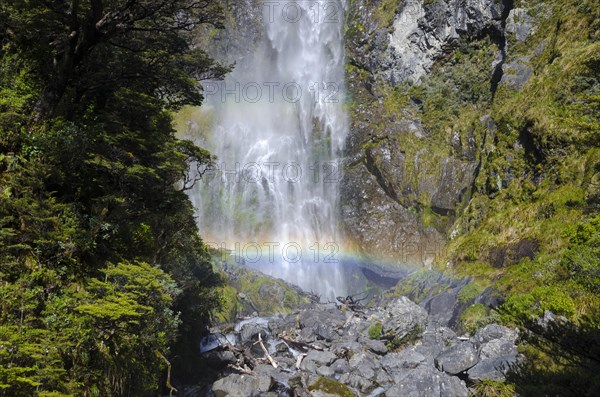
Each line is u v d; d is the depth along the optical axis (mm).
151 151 15172
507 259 22844
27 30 14148
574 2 31844
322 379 16766
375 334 21000
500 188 27984
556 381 7594
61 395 9047
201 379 17500
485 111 35469
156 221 16156
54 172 12234
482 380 13953
